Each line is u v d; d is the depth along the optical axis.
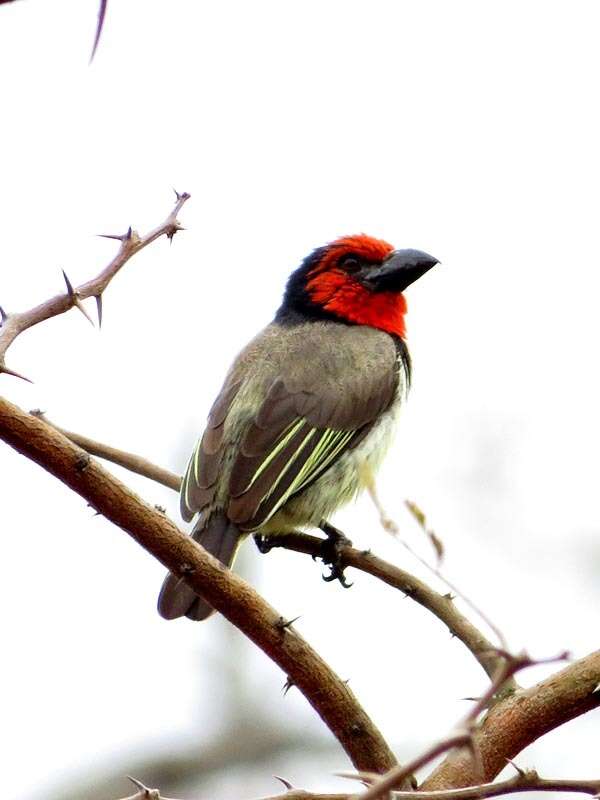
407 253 13.54
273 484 11.32
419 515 4.62
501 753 6.50
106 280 7.44
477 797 5.71
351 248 13.55
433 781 6.46
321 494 11.84
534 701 6.56
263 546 12.02
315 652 6.69
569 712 6.54
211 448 11.55
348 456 12.07
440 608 8.01
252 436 11.59
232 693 15.76
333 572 11.92
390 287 13.39
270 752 15.56
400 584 8.19
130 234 7.62
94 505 6.48
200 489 11.20
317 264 13.64
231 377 12.40
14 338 7.00
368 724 6.70
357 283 13.44
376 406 12.41
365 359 12.60
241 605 6.61
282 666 6.68
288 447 11.63
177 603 9.55
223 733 15.61
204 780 15.41
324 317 13.42
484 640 7.83
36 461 6.39
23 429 6.34
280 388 12.09
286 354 12.58
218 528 10.95
